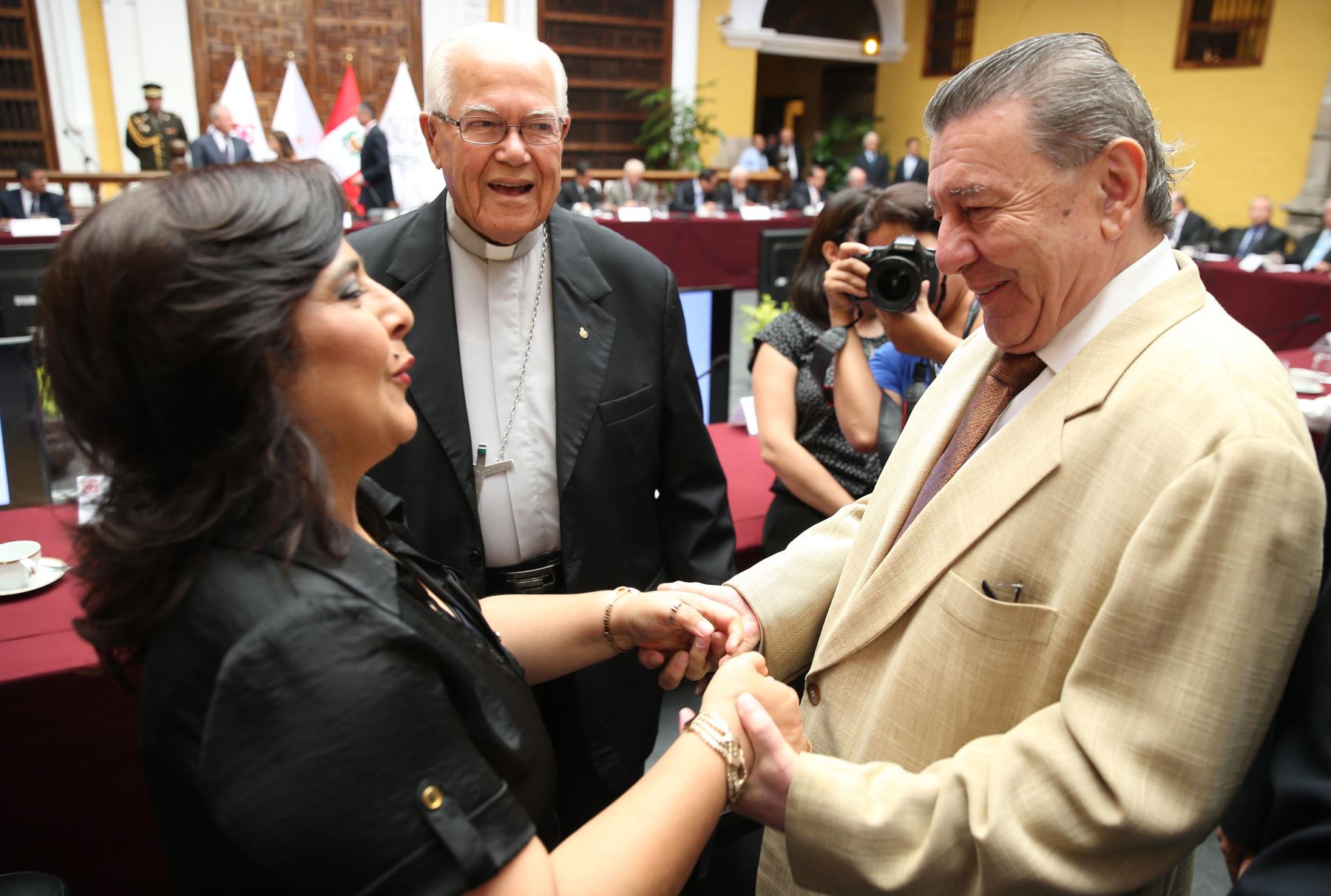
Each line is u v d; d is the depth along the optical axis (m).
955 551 0.87
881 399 1.62
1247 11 9.80
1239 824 0.91
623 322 1.43
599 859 0.67
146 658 0.62
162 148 8.61
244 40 9.72
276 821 0.56
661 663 1.09
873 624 0.95
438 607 0.76
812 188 10.59
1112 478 0.78
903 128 13.94
